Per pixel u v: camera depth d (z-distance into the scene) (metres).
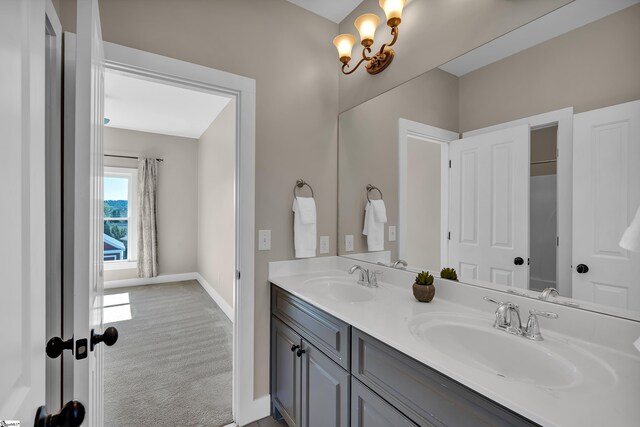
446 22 1.49
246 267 1.77
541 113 1.15
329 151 2.13
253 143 1.79
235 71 1.74
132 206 4.93
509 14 1.25
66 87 1.10
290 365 1.63
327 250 2.12
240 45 1.76
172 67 1.54
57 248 1.05
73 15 1.27
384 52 1.80
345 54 1.78
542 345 0.97
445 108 1.49
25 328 0.53
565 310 1.05
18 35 0.51
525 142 1.20
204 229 4.82
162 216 5.09
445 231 1.49
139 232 4.87
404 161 1.70
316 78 2.07
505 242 1.26
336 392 1.26
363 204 1.96
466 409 0.78
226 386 2.12
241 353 1.75
